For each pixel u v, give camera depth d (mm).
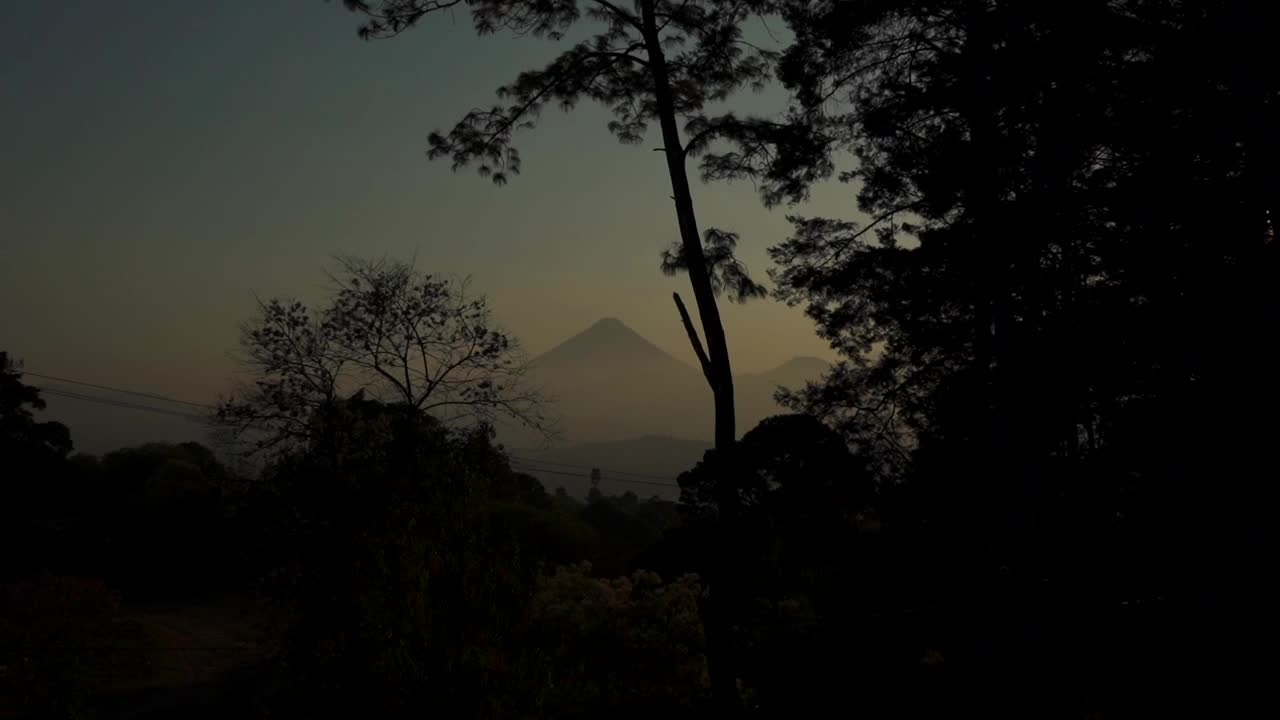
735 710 12398
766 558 22719
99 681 29953
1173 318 10781
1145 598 12414
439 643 7176
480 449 8250
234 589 51688
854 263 16859
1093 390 11773
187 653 37000
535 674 7504
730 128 14359
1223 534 10508
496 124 15102
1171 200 10805
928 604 19109
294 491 11508
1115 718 10109
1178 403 10922
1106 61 11453
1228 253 10680
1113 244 11391
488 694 7109
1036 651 12344
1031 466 13133
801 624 18969
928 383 18016
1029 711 11266
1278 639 9781
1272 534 10164
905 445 19000
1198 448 10781
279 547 13102
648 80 15312
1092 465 12555
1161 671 10422
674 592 13164
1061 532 13211
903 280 15859
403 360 22750
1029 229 12023
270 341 21672
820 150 15344
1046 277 12125
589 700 11438
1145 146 11266
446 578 7324
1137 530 12375
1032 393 12180
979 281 13148
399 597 7285
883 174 15812
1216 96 10484
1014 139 12797
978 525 16594
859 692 14664
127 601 49844
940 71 14414
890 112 14742
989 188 12883
